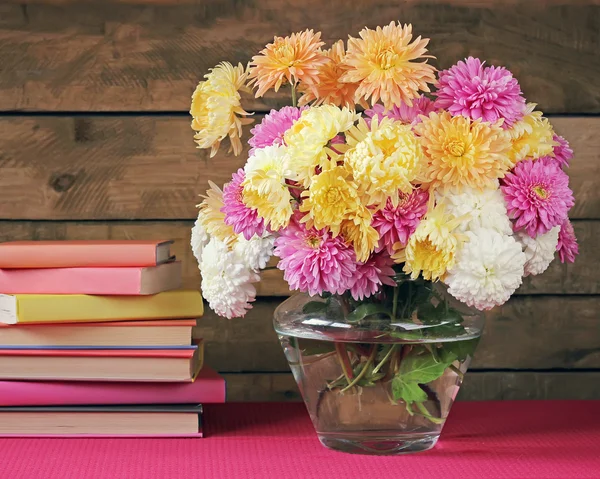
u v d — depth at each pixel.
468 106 0.93
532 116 0.97
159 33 1.32
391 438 0.98
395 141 0.87
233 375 1.34
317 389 0.99
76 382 1.05
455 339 0.97
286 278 0.92
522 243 0.96
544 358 1.35
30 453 0.99
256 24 1.32
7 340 1.04
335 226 0.89
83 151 1.32
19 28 1.31
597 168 1.34
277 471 0.92
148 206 1.33
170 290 1.09
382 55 0.93
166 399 1.06
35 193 1.32
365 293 0.92
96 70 1.32
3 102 1.31
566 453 1.00
